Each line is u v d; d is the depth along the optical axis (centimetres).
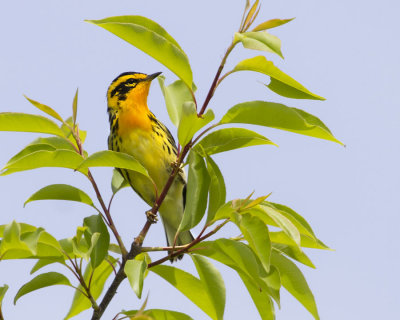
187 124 788
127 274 746
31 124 876
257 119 806
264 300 837
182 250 822
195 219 812
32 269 873
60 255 840
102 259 870
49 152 832
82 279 844
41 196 899
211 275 807
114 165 826
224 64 800
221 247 778
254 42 757
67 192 902
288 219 716
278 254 809
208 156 824
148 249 850
